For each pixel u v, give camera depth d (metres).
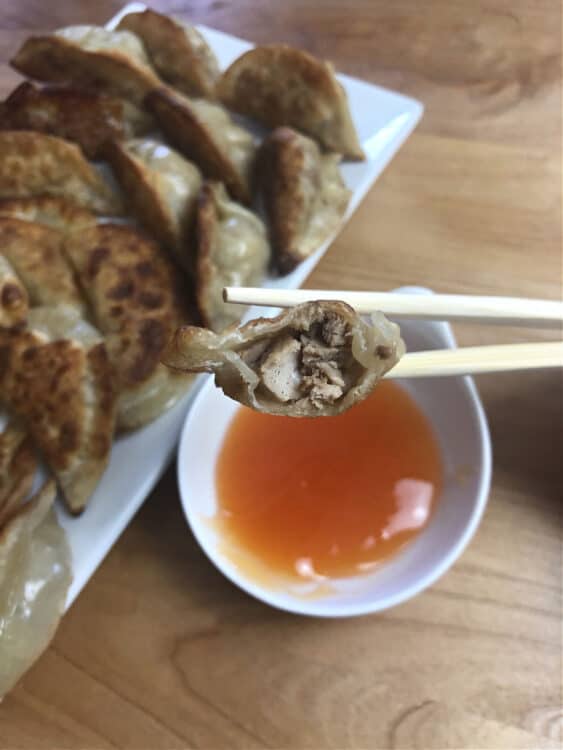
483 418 0.19
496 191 0.25
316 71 0.24
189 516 0.18
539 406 0.21
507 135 0.26
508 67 0.28
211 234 0.22
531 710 0.17
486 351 0.17
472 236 0.24
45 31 0.30
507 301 0.17
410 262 0.24
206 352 0.12
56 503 0.20
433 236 0.25
